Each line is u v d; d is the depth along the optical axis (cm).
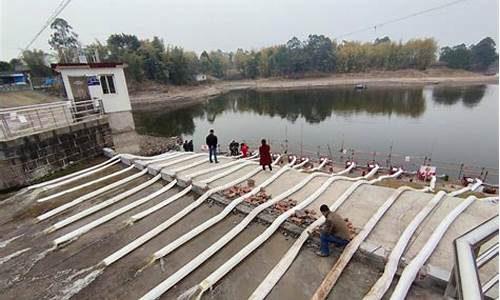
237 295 480
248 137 3250
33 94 4872
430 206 657
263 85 9969
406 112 4059
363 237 570
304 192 841
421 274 462
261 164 1034
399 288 439
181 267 556
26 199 930
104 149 1423
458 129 2964
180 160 1230
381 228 614
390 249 537
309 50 10538
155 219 749
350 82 8875
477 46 10638
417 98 5256
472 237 241
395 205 703
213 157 1291
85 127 1330
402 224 624
